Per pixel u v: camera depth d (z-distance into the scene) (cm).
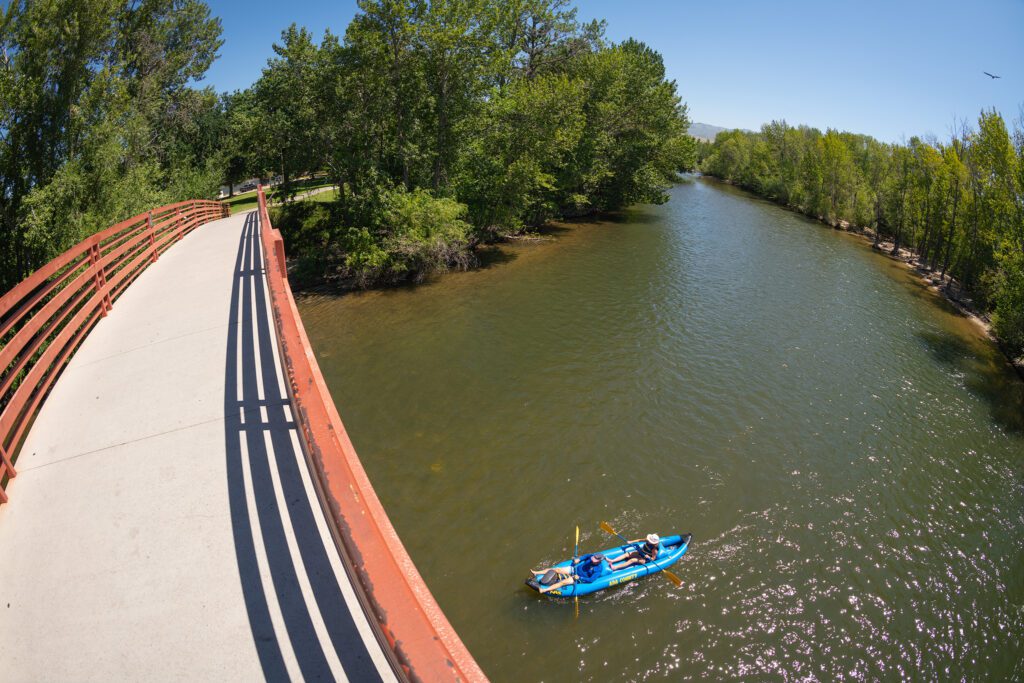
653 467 1507
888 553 1258
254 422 576
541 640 1038
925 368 2153
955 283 3291
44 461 522
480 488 1417
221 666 325
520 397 1839
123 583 382
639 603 1113
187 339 811
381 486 1421
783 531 1305
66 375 703
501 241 3906
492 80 3238
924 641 1063
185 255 1487
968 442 1680
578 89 3416
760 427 1709
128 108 2409
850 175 5128
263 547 409
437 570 1178
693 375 2023
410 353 2145
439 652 217
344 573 386
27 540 424
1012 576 1216
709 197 6881
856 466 1547
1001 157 2638
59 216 1833
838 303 2859
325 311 2578
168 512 447
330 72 2922
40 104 1847
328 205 4044
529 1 3888
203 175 4312
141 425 576
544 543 1249
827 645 1048
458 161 3291
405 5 2694
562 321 2486
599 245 3903
